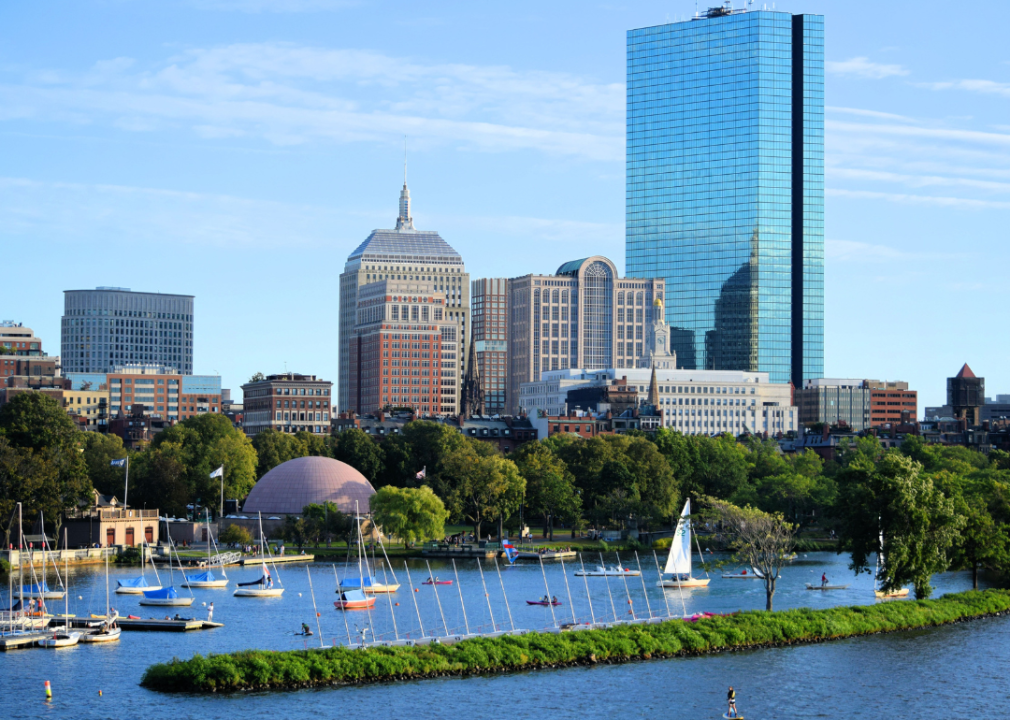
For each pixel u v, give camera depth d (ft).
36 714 642.22
